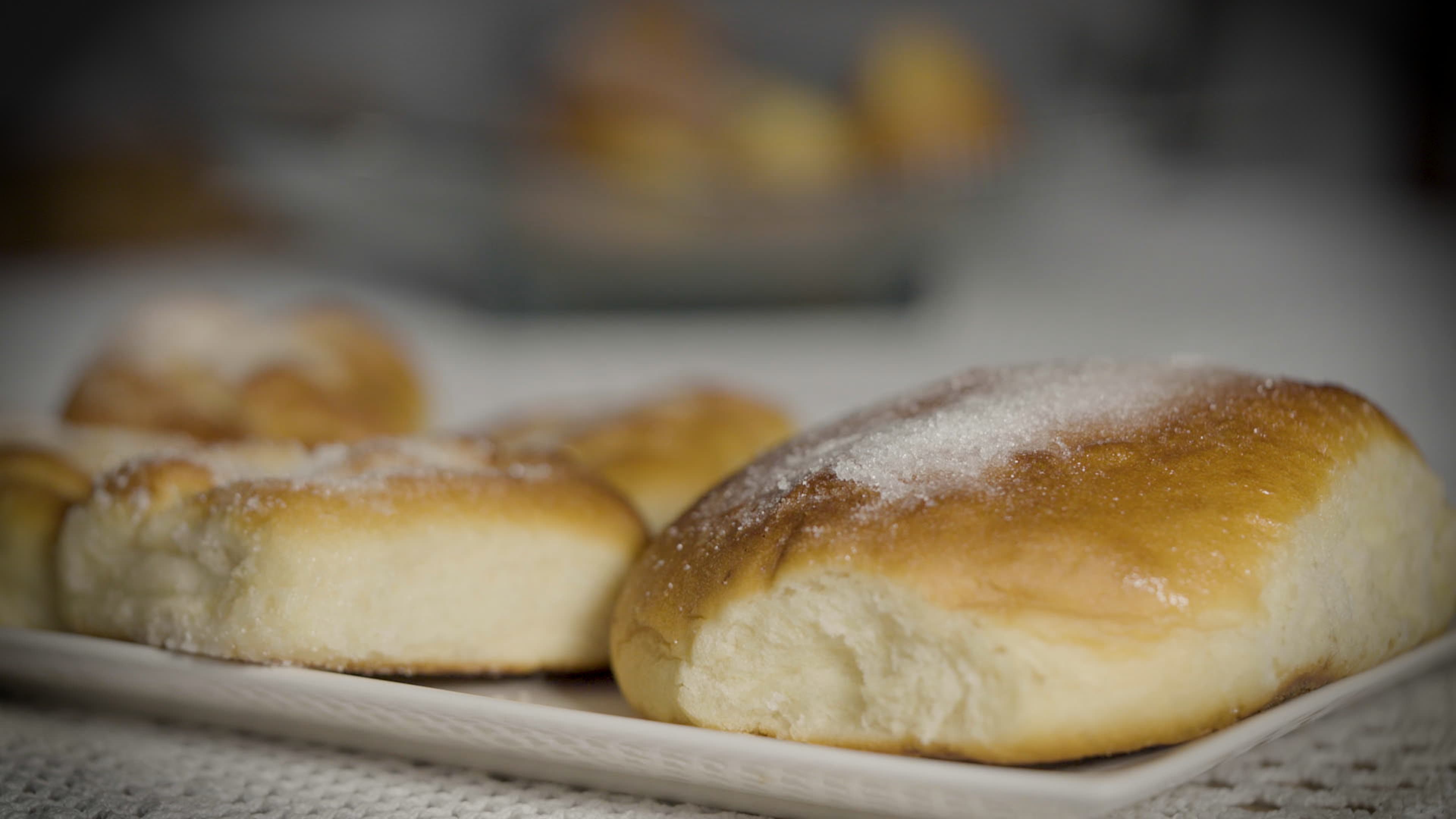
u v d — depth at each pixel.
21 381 1.16
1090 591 0.47
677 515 0.83
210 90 1.48
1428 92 1.57
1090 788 0.42
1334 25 1.57
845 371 1.21
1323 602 0.52
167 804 0.54
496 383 1.18
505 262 1.33
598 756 0.52
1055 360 0.68
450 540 0.63
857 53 1.53
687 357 1.26
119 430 0.90
